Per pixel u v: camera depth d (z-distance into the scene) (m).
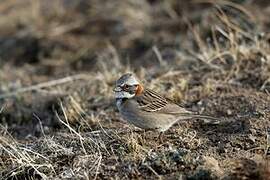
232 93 12.79
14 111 14.45
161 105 10.81
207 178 9.23
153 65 16.58
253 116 11.43
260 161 9.51
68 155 10.73
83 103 13.88
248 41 15.71
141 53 18.34
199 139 10.77
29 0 22.17
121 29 19.89
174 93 12.92
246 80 13.34
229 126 11.27
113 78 14.78
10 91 15.87
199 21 18.92
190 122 11.68
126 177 9.75
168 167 9.71
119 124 12.25
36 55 19.48
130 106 10.80
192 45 17.34
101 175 9.92
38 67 18.53
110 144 10.88
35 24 20.97
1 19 21.50
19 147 11.12
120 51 18.64
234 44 14.71
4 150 11.38
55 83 15.60
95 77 15.21
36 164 10.47
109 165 10.13
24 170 10.43
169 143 10.74
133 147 10.43
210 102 12.49
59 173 10.23
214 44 16.09
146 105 10.74
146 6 20.89
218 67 14.14
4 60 19.33
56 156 10.75
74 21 20.88
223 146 10.45
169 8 20.23
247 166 9.33
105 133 11.50
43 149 11.12
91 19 20.81
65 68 18.38
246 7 18.36
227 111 11.99
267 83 12.91
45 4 22.09
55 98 14.60
